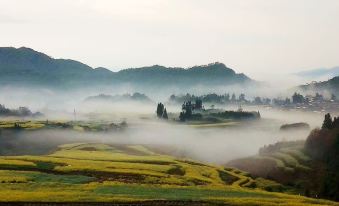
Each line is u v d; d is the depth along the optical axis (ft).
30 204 272.72
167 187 358.23
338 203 336.70
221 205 291.38
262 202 302.04
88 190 324.19
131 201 287.28
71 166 456.86
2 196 285.23
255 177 588.50
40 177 385.70
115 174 433.48
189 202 294.46
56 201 278.05
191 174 497.87
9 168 436.35
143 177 426.10
